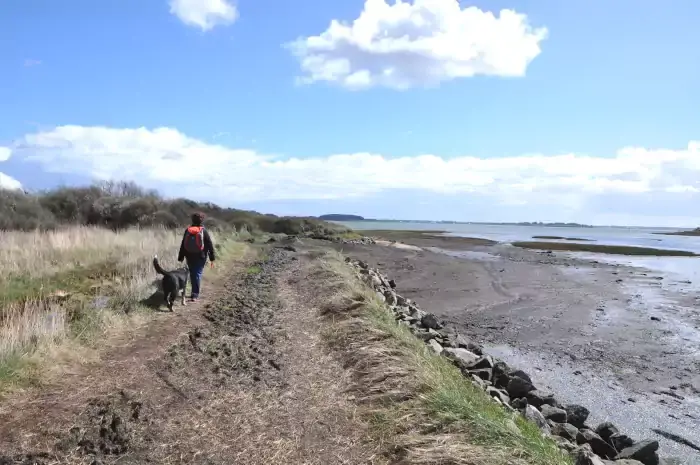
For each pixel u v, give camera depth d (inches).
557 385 341.7
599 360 402.0
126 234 782.5
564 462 170.2
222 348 268.8
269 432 177.9
